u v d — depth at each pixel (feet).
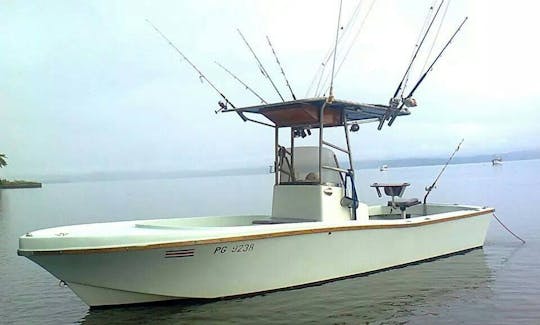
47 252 21.91
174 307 24.40
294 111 29.43
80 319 23.95
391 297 26.37
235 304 24.76
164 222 29.07
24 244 22.33
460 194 114.93
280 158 31.17
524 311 24.31
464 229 36.68
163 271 23.17
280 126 31.30
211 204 113.91
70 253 21.86
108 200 160.97
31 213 108.47
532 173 266.36
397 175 284.82
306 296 26.04
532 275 31.09
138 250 22.17
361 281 28.84
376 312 24.18
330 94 28.19
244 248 24.25
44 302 28.40
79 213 104.12
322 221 28.43
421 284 28.84
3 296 29.99
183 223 29.86
